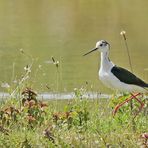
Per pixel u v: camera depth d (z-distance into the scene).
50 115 11.51
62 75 18.08
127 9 28.44
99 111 12.54
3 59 20.23
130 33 24.62
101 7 28.91
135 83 12.61
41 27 25.39
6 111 11.15
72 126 10.97
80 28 25.30
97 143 9.76
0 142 9.83
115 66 12.80
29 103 11.44
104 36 24.09
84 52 21.50
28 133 10.29
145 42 23.16
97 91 14.46
